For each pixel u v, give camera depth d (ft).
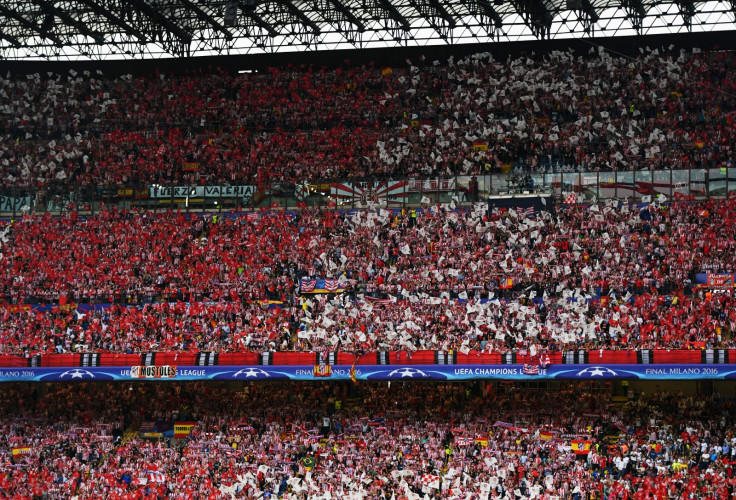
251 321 199.82
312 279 211.00
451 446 178.29
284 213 231.71
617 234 209.26
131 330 201.57
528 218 217.36
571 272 202.90
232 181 236.63
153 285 217.15
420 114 261.85
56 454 187.52
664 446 170.19
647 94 250.98
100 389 206.39
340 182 232.32
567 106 254.06
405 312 193.26
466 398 193.67
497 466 171.53
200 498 174.09
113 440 190.49
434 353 184.44
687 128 240.94
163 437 192.44
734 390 191.83
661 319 184.65
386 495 168.66
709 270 197.98
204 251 222.69
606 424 180.45
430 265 210.59
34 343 201.05
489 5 260.83
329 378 186.60
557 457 171.53
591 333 183.62
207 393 202.69
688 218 209.56
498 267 206.39
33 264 224.33
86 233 231.50
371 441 181.57
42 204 239.30
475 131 249.96
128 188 239.30
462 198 225.56
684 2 255.91
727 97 246.68
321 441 183.73
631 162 232.53
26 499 179.32
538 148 242.37
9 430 194.49
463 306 195.11
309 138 259.39
